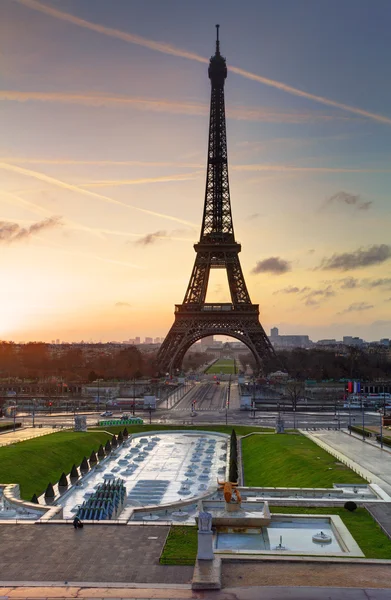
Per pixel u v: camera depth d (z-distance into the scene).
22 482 185.25
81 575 93.56
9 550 104.69
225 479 196.88
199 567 95.50
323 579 91.75
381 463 194.62
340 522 122.62
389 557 102.00
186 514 139.62
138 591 87.38
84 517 131.50
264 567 97.19
